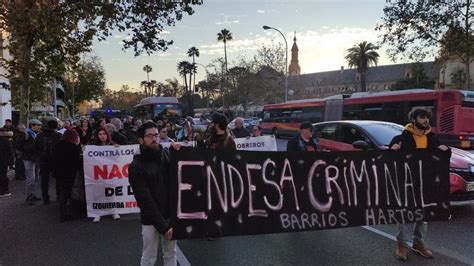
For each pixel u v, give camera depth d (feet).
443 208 17.29
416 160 17.17
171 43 56.54
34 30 48.44
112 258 17.87
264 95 173.17
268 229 15.25
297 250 18.38
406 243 16.97
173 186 13.99
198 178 14.28
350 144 29.94
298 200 15.76
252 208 15.06
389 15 83.41
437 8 79.46
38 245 19.90
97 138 26.91
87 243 20.11
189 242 19.77
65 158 24.72
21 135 30.19
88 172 25.34
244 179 14.96
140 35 54.80
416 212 16.99
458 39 80.53
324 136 32.99
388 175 16.89
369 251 18.02
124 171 25.64
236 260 17.20
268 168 15.38
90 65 203.41
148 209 12.10
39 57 52.85
